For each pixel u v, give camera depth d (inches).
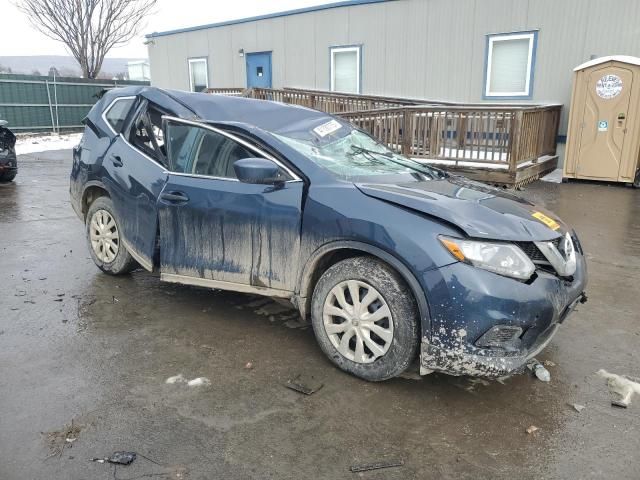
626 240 253.3
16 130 792.3
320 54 571.5
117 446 99.6
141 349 138.4
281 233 134.0
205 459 97.0
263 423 108.1
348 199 125.0
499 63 467.8
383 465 96.6
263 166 129.6
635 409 115.7
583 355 140.3
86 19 952.9
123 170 171.9
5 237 247.6
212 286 149.1
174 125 157.9
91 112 195.8
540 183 407.8
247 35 631.2
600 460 99.0
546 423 110.4
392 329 118.6
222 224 143.3
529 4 442.0
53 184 406.9
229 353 137.5
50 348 137.5
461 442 103.8
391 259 117.2
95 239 192.2
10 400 113.4
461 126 388.8
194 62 699.4
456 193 135.3
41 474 91.7
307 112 173.8
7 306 164.1
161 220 155.2
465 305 109.4
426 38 497.4
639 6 399.9
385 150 171.8
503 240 113.9
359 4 529.7
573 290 123.3
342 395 119.1
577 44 428.8
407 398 118.6
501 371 111.2
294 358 135.4
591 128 393.4
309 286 133.5
